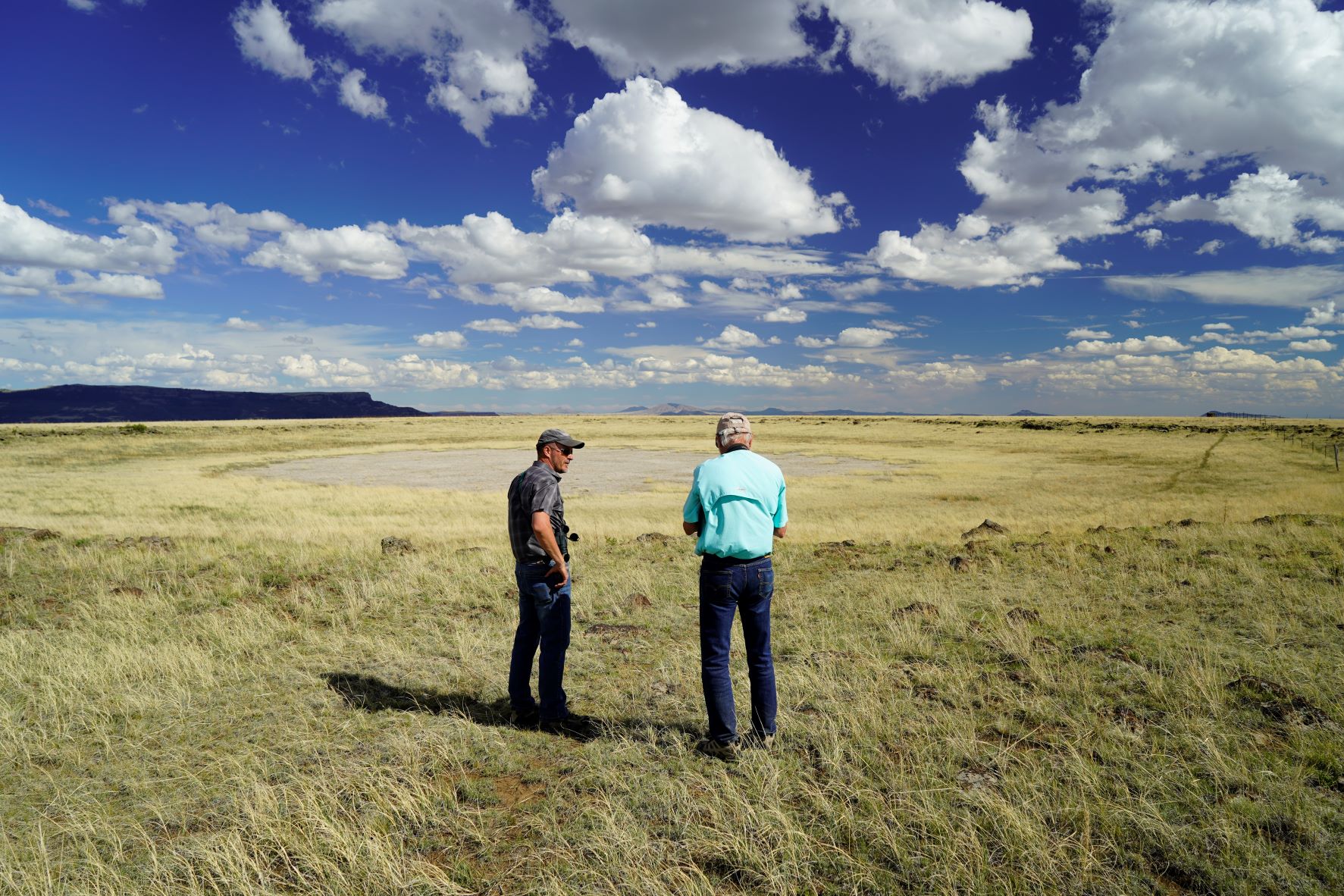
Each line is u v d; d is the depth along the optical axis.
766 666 3.78
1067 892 2.48
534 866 2.73
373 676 4.98
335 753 3.72
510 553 10.53
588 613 6.95
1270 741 3.63
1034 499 28.78
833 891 2.55
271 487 33.47
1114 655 5.16
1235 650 5.19
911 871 2.62
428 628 6.36
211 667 5.09
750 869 2.66
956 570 8.96
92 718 4.13
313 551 10.89
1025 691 4.45
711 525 3.64
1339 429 78.00
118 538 12.22
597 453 58.31
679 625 6.45
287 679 4.89
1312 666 4.73
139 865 2.75
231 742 3.88
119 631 6.02
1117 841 2.79
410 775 3.37
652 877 2.61
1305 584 7.32
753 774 3.37
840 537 14.60
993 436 75.62
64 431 66.00
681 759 3.61
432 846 2.89
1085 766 3.25
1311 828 2.78
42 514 21.45
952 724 3.86
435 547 11.97
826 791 3.22
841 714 4.00
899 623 6.19
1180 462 47.19
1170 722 3.85
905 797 3.08
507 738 3.94
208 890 2.63
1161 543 10.49
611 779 3.38
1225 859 2.62
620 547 11.46
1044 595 7.37
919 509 25.25
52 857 2.81
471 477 40.31
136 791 3.35
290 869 2.71
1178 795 3.09
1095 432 79.31
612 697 4.58
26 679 4.80
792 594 7.88
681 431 85.12
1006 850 2.70
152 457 53.28
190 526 17.23
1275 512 17.28
